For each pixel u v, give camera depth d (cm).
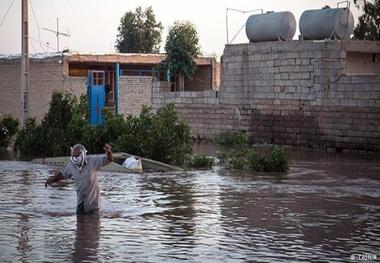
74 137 2489
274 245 1013
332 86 2927
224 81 3431
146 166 2112
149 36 5738
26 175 1886
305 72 3028
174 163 2264
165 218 1226
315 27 3041
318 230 1130
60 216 1227
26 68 2870
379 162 2405
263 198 1489
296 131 3083
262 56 3225
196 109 3597
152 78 4053
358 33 3594
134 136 2281
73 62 4066
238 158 2238
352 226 1169
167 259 917
